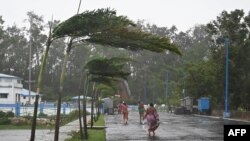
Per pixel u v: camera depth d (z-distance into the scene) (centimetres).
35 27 11575
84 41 1273
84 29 1207
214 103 6316
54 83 11025
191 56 11881
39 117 4228
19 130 3122
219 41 5550
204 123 3922
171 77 11400
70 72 10938
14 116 4034
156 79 11506
